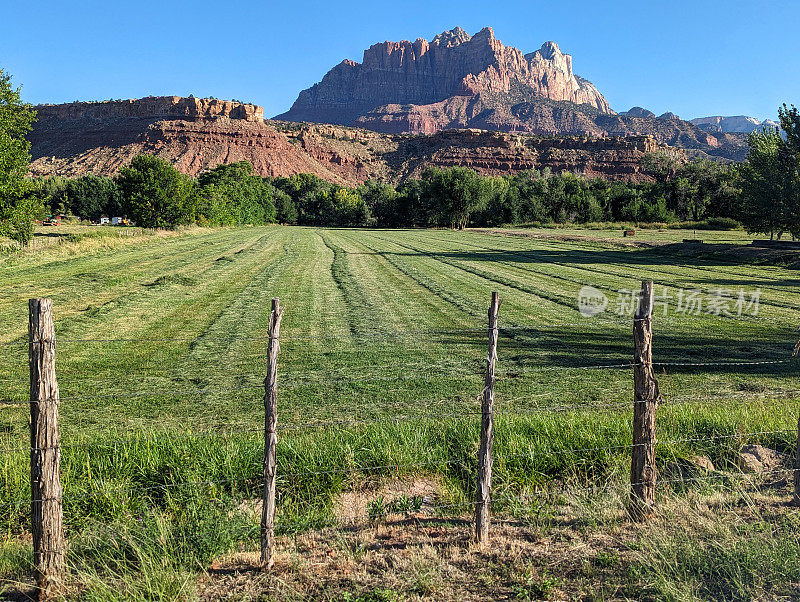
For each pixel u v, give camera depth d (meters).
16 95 29.73
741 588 4.02
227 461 6.19
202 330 15.54
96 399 9.59
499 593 4.11
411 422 7.93
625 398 9.75
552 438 7.03
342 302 20.64
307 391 10.07
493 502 5.77
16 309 17.69
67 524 5.24
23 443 7.47
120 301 19.52
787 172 38.94
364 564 4.54
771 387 10.52
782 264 33.47
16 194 30.06
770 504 5.50
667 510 5.32
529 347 13.87
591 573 4.34
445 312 18.77
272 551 4.52
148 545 4.64
